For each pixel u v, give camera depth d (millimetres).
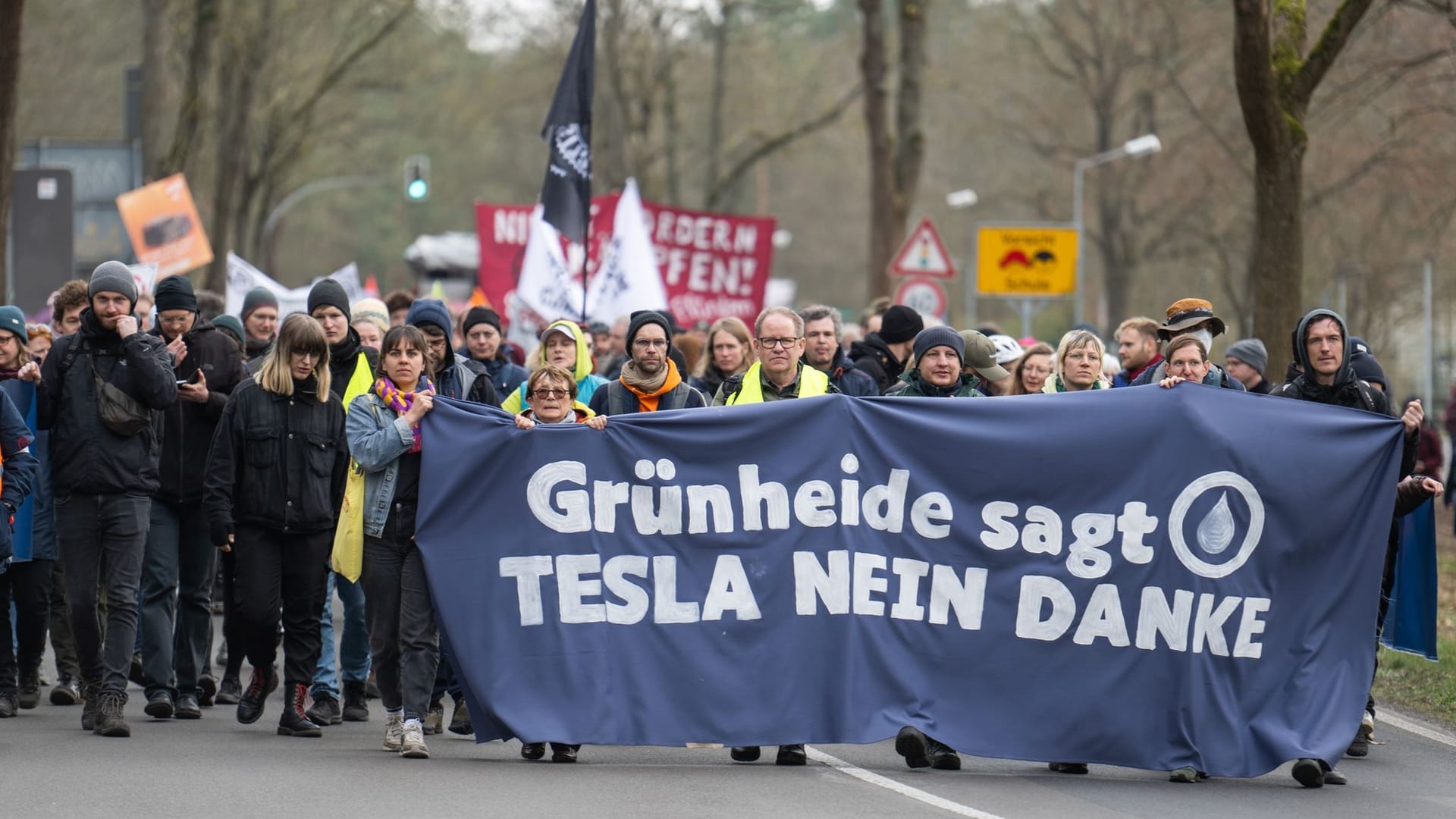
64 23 85500
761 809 14156
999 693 16406
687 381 22406
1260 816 14492
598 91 82625
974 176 113438
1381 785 16156
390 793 14656
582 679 16344
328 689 18969
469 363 19250
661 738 16250
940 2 94250
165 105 47906
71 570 17734
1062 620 16422
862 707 16312
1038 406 16656
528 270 31922
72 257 35531
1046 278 43812
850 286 155250
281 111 71938
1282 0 29250
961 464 16609
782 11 85375
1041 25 88750
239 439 17625
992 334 27016
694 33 86375
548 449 16594
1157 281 99500
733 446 16656
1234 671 16312
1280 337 28891
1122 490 16469
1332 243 72750
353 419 16609
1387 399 18156
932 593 16516
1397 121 45000
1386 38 42750
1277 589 16406
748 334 19375
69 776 15367
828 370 20781
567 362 20078
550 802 14305
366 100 101375
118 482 17672
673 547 16562
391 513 16672
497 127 109312
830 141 110312
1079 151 89625
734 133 92875
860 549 16562
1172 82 74500
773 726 16312
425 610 16703
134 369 17469
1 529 17000
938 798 14875
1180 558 16375
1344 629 16469
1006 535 16531
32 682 19688
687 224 38156
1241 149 66938
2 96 29062
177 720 19000
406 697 16656
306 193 86875
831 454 16672
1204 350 17375
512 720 16188
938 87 79250
